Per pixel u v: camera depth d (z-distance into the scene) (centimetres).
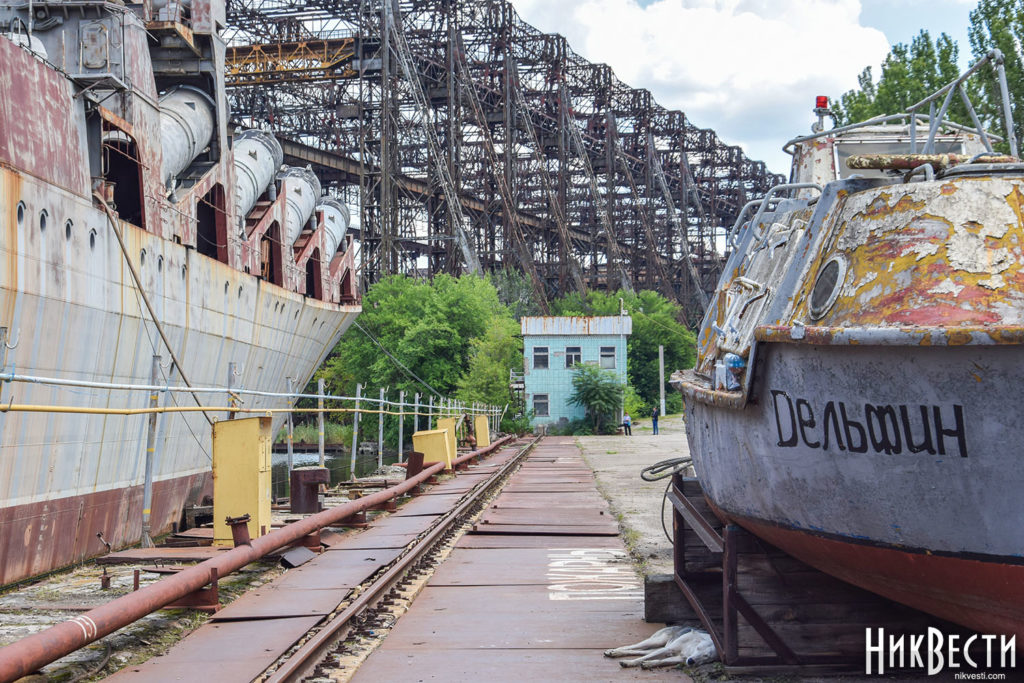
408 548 1136
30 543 1543
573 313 8269
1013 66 2534
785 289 579
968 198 489
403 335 5925
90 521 1781
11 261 1480
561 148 9050
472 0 8200
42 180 1608
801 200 786
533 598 895
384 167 6619
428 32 7588
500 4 8225
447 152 7488
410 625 783
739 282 771
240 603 845
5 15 2100
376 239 6850
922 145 1012
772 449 547
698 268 12469
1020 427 434
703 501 802
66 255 1692
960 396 443
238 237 3005
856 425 484
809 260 563
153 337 2119
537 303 7762
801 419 516
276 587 926
